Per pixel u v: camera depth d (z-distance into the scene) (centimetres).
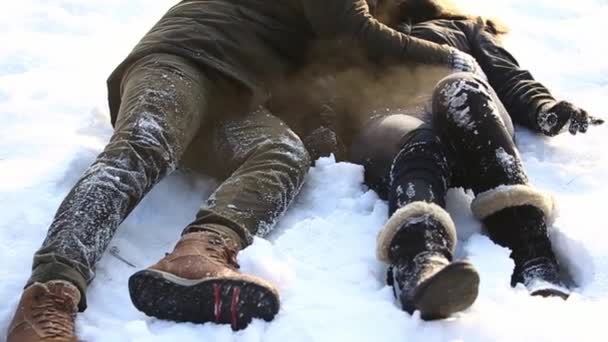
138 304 378
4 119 561
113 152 424
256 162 455
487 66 573
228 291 369
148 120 441
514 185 428
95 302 400
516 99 562
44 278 374
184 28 502
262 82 508
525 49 709
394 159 442
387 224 394
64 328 361
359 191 487
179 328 375
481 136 436
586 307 392
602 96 633
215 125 490
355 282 411
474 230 450
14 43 674
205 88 483
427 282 352
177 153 448
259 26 516
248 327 371
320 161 503
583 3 812
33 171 492
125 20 750
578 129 539
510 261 414
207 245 396
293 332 370
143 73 473
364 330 371
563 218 457
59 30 714
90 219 396
